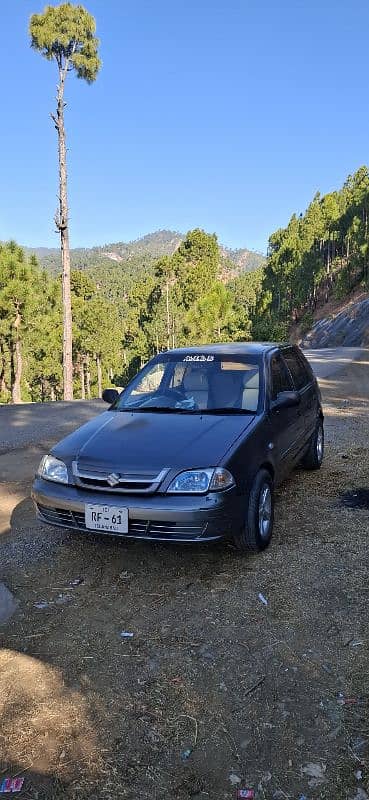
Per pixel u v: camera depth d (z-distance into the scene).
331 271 92.31
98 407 14.23
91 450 4.32
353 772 2.42
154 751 2.55
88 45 19.50
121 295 176.25
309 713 2.77
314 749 2.54
